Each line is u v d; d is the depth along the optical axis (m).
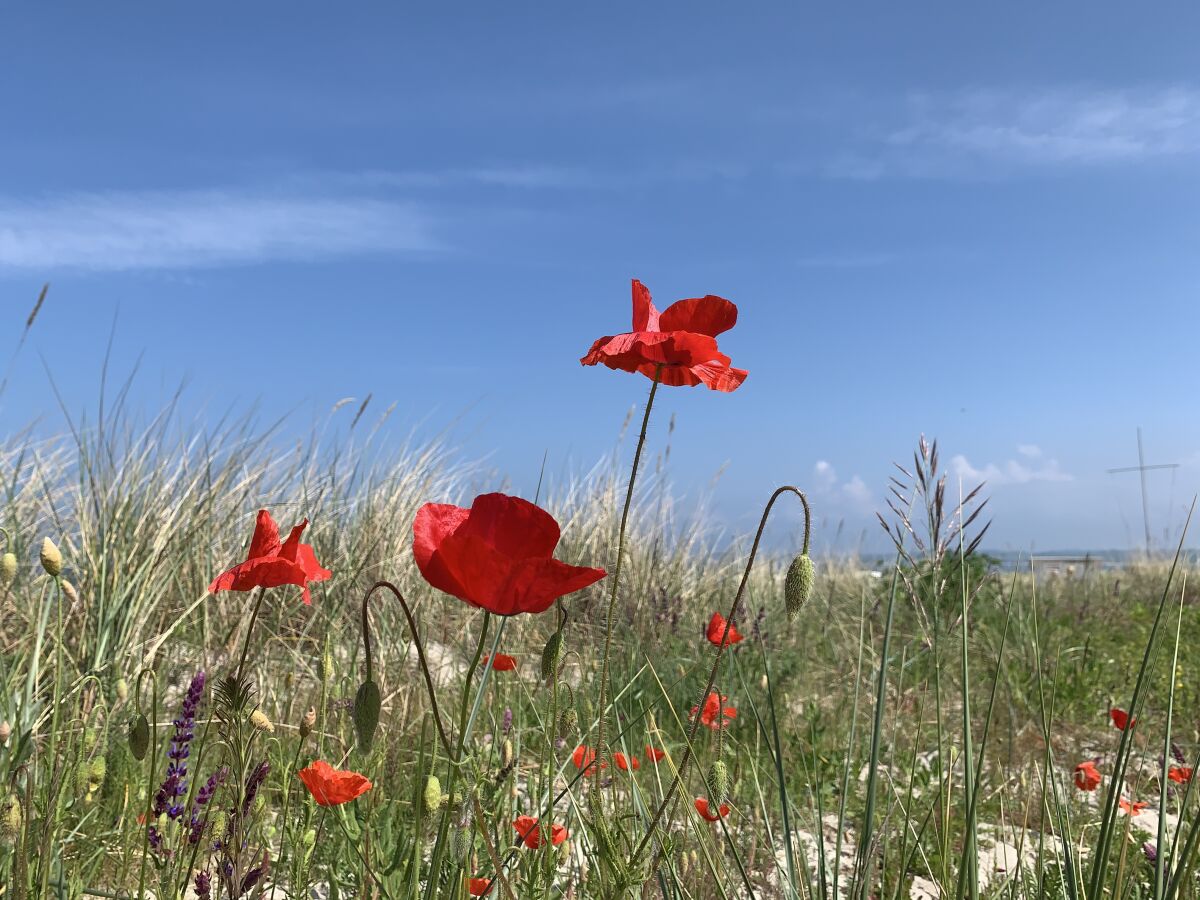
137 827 2.43
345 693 3.61
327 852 2.39
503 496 1.29
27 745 2.26
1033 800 3.40
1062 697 5.17
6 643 4.04
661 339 1.78
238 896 1.80
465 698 1.45
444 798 1.75
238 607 4.96
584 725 2.89
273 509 5.93
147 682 3.78
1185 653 6.54
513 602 1.32
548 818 1.84
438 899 1.80
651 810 2.23
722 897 2.03
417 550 1.33
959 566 2.04
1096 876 1.78
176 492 5.34
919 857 2.94
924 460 2.05
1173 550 11.26
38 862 1.95
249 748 1.99
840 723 4.65
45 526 5.01
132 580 4.27
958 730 4.29
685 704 4.45
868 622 6.32
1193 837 1.70
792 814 2.98
